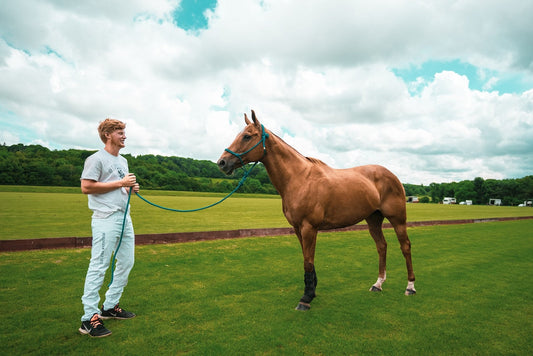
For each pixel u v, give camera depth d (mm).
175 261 5723
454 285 4680
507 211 35688
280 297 3977
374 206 4199
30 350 2543
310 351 2631
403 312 3557
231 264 5676
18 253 5664
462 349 2719
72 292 3914
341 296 4102
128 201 3096
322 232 10211
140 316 3285
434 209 35156
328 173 4000
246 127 3734
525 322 3322
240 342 2752
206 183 81188
